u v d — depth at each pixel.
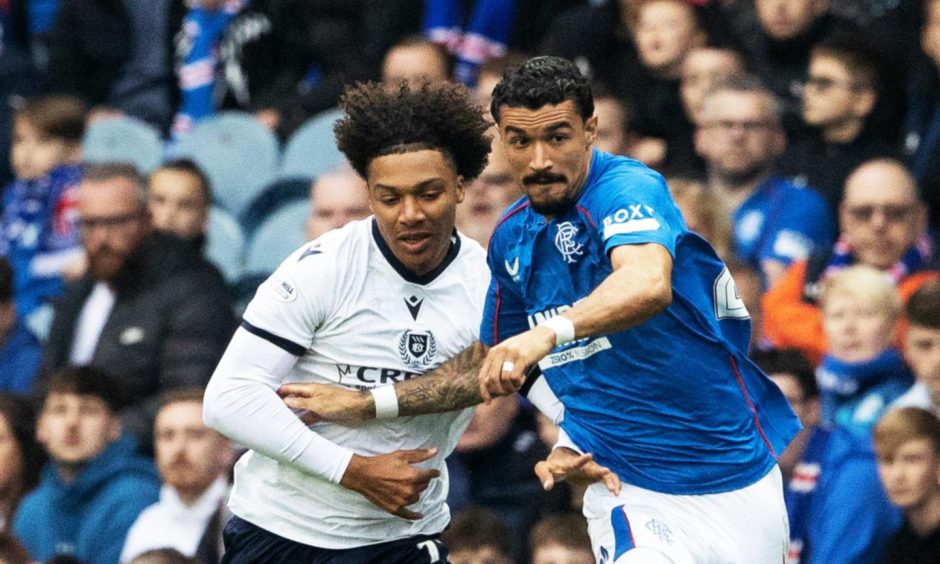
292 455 15.20
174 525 23.50
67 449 24.30
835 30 27.67
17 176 33.88
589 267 14.87
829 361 23.14
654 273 13.74
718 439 15.59
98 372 24.56
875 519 21.41
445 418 15.79
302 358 15.43
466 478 23.19
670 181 24.59
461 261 15.55
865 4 28.77
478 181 25.22
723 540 15.66
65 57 34.97
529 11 30.48
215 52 33.50
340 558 15.79
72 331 27.20
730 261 23.25
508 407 23.33
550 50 29.66
